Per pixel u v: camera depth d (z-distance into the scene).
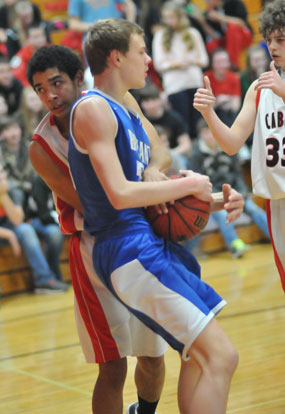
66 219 4.68
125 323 4.59
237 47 15.59
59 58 4.46
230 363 3.96
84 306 4.62
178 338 4.02
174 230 4.17
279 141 5.01
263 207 13.51
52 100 4.46
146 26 14.61
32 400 6.21
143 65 4.17
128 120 4.15
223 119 13.41
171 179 4.29
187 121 13.84
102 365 4.73
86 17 13.84
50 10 17.14
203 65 14.03
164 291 4.01
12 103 12.74
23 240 10.96
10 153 11.12
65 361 7.33
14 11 13.95
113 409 4.79
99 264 4.20
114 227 4.14
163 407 5.72
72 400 6.12
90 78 11.90
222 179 12.63
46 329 8.80
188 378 4.11
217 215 12.49
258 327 7.89
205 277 10.91
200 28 15.41
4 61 12.57
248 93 5.25
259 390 5.95
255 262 11.77
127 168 4.14
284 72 5.11
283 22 4.79
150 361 4.92
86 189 4.16
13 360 7.54
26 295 11.06
